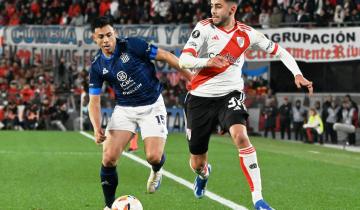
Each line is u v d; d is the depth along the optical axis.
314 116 50.28
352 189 22.11
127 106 16.34
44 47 60.66
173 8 62.59
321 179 24.94
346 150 44.06
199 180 18.22
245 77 60.22
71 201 18.81
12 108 56.72
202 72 16.14
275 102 54.91
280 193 20.94
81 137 47.00
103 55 15.80
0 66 61.97
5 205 18.09
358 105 58.34
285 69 61.34
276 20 56.84
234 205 18.34
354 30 52.84
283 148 42.25
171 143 43.31
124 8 62.44
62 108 57.03
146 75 16.14
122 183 22.75
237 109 15.59
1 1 68.56
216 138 50.91
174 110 58.22
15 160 30.41
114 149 16.00
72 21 64.56
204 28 15.79
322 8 56.59
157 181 17.95
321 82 61.41
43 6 65.81
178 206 18.17
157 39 58.06
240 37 15.88
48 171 26.19
